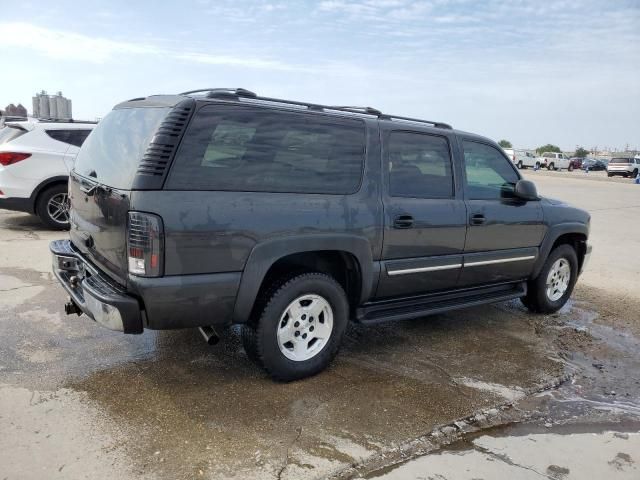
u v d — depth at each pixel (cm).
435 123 473
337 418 338
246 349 375
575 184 2923
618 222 1368
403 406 359
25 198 841
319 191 373
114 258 330
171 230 310
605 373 441
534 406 376
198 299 324
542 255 544
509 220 499
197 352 425
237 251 333
